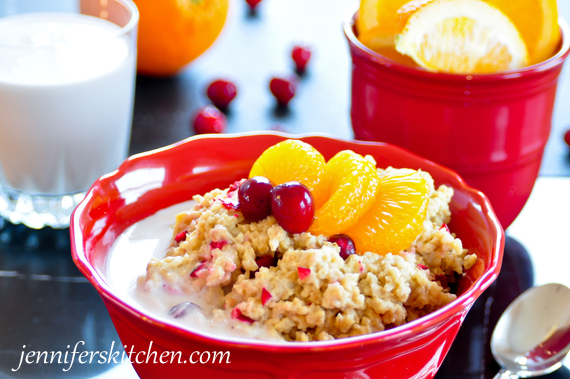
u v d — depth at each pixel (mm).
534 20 523
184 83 706
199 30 676
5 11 754
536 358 492
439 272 469
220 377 431
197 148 518
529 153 529
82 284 534
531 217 577
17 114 545
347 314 440
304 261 442
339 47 768
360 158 473
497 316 514
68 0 787
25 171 562
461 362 492
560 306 505
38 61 552
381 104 529
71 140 558
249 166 523
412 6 524
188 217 479
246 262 451
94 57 559
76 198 578
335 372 426
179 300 452
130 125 616
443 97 510
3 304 519
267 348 412
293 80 682
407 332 417
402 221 458
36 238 562
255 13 838
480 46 521
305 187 453
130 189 499
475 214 485
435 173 503
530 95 513
